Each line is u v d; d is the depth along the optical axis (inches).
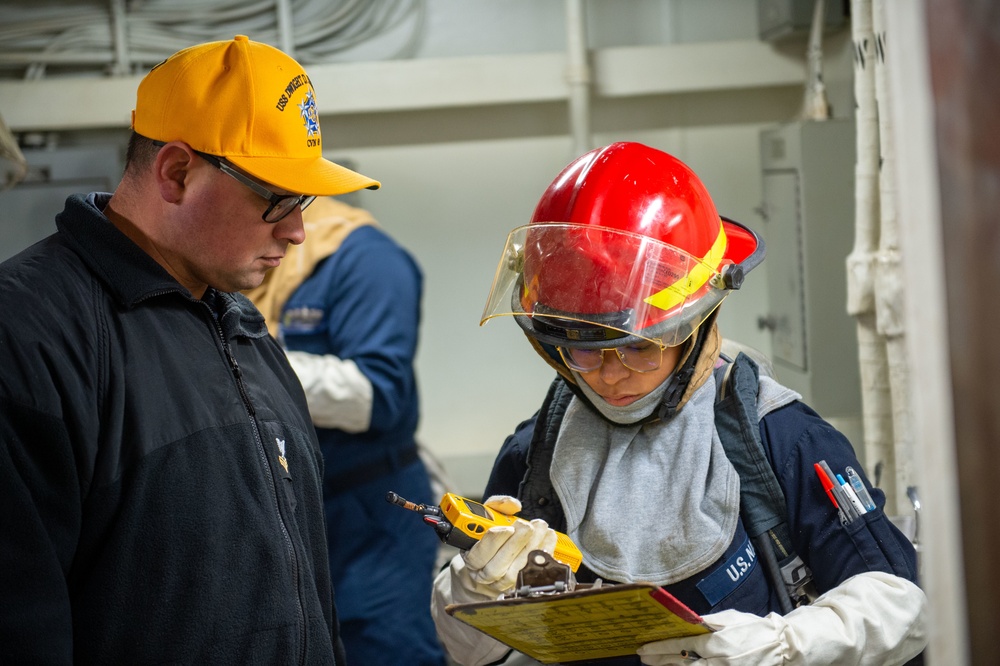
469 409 157.4
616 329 46.9
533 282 50.3
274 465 49.4
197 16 140.4
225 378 48.8
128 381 44.4
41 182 128.3
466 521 46.1
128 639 43.2
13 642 38.4
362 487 92.1
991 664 16.0
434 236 153.3
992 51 15.6
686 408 51.0
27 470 40.3
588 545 50.4
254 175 46.3
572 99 139.9
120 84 136.9
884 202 68.9
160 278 46.8
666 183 51.1
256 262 49.2
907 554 48.8
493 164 151.9
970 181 15.8
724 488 49.0
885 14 18.0
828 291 112.6
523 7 147.9
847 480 48.8
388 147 150.6
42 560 39.6
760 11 139.3
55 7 139.6
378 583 91.9
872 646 45.1
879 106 67.7
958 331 15.9
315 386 88.4
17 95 135.6
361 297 93.0
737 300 152.6
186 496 44.6
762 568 49.7
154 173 47.3
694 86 142.6
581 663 51.6
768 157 123.9
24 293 42.7
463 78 140.1
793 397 51.6
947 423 16.2
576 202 50.8
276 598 47.0
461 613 42.4
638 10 148.9
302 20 143.5
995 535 15.8
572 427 53.2
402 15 146.3
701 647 44.0
